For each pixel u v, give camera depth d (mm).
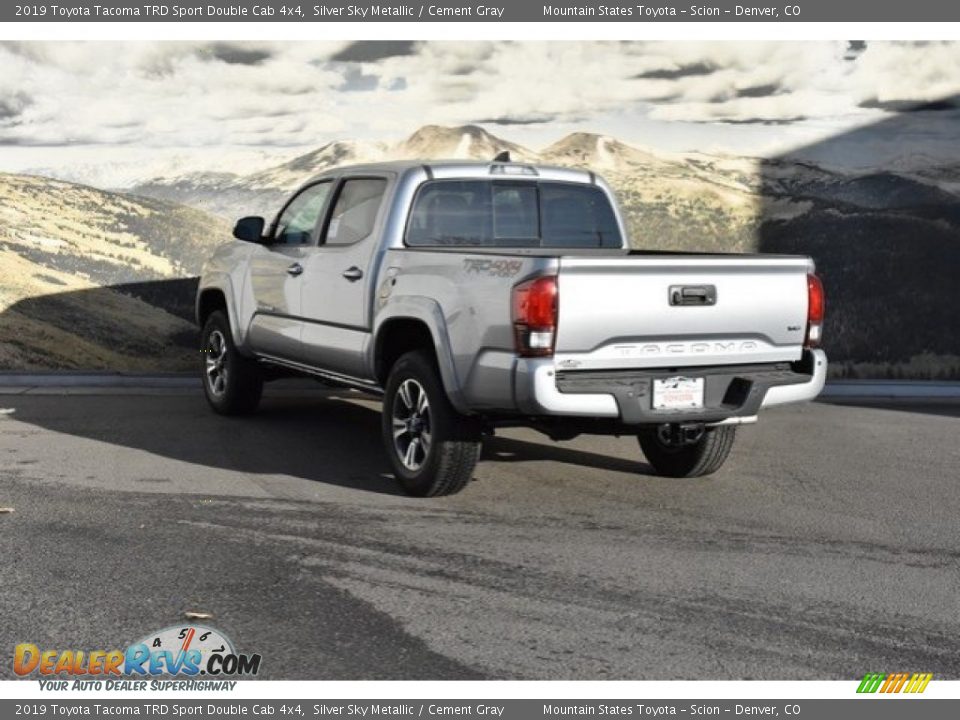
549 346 7258
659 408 7664
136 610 5949
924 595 6375
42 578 6395
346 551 6980
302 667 5316
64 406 12023
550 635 5703
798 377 8203
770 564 6883
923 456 10227
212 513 7793
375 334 8617
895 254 14375
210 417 11508
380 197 8992
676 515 8008
